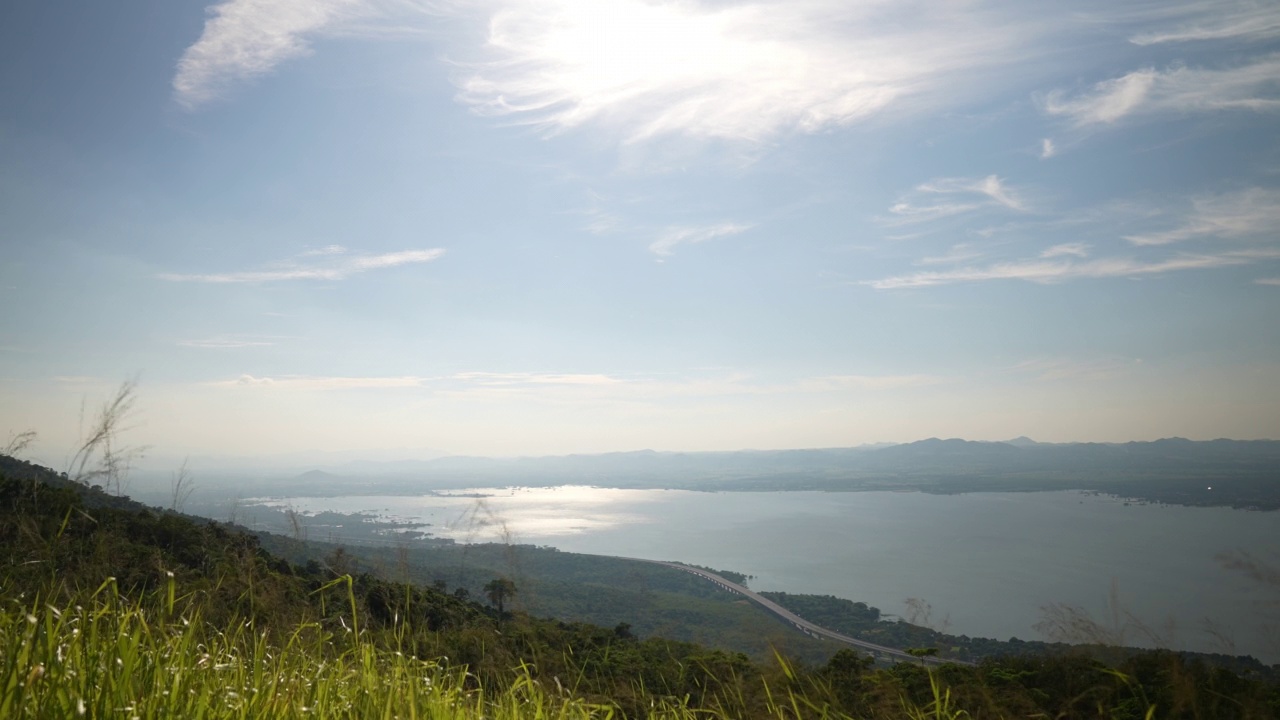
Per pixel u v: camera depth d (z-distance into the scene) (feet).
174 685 10.88
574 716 16.53
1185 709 14.67
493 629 21.38
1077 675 17.03
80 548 16.02
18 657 10.26
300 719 11.55
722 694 20.20
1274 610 14.73
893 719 17.74
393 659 15.56
